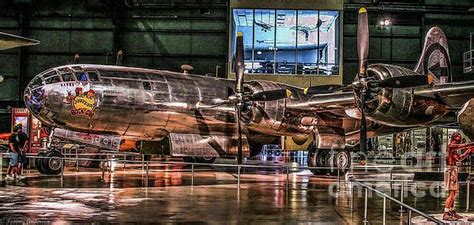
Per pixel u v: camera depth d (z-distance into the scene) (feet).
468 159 81.10
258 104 65.82
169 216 35.12
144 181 62.23
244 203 42.70
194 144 64.64
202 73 126.72
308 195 49.39
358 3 126.00
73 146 83.30
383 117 59.31
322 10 118.93
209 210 38.37
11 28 124.36
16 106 123.75
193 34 126.82
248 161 120.88
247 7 118.83
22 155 62.08
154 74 63.72
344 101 63.41
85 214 35.29
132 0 123.54
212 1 125.59
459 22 128.67
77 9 125.70
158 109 61.93
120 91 60.34
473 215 38.68
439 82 75.77
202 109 64.18
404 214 37.83
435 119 61.77
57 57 125.59
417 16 128.26
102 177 64.75
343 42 126.52
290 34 119.75
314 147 73.61
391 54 128.06
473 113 26.96
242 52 62.28
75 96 58.80
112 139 71.67
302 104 67.26
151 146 70.49
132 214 35.68
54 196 45.34
